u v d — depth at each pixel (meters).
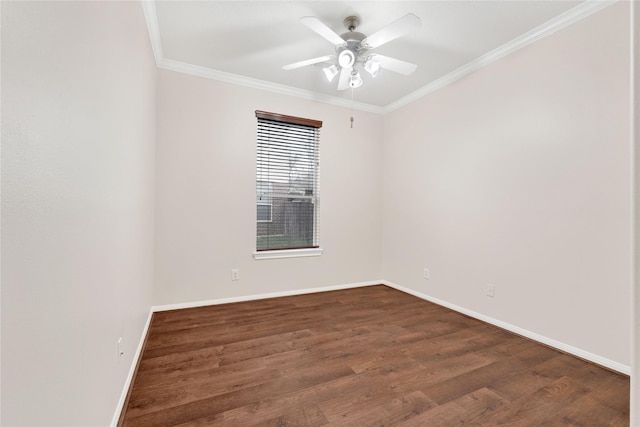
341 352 2.17
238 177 3.31
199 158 3.12
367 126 4.12
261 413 1.51
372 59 2.37
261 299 3.43
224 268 3.26
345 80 2.65
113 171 1.34
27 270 0.69
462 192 3.05
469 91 2.98
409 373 1.90
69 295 0.89
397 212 3.97
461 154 3.07
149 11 2.16
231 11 2.22
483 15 2.22
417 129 3.66
